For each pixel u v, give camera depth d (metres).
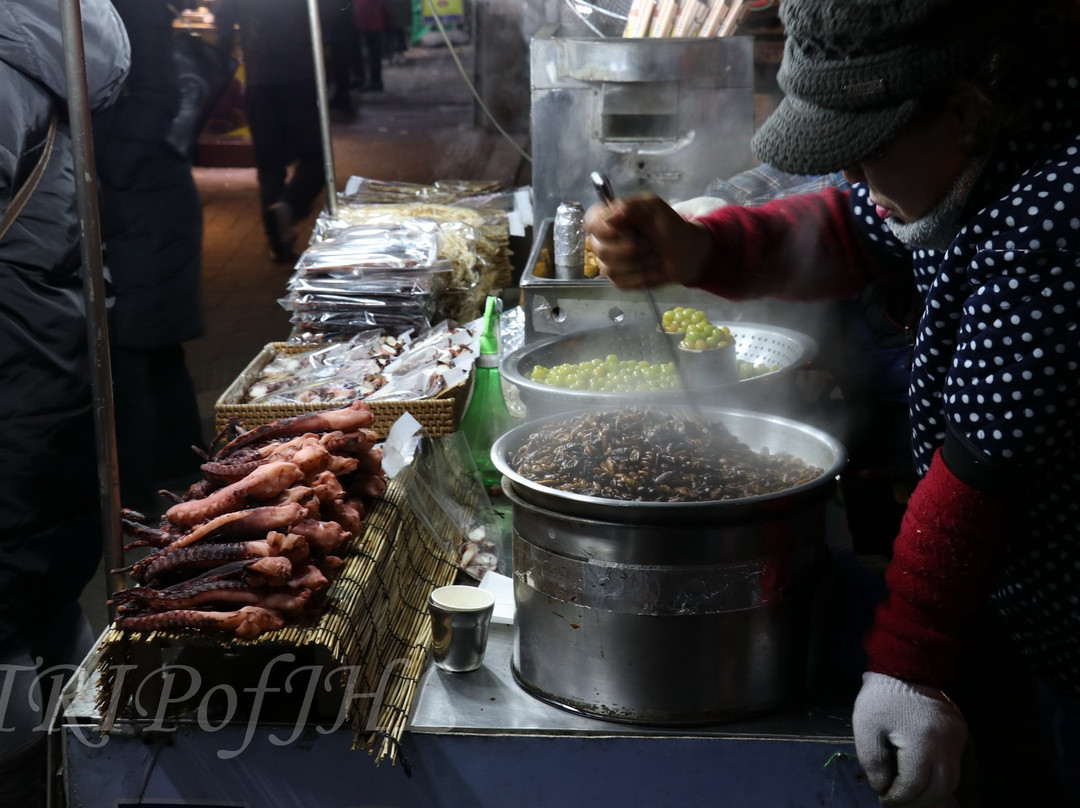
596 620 1.19
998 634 1.34
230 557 1.21
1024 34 0.89
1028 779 1.34
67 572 2.13
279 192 6.03
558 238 2.19
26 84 1.89
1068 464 1.03
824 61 0.94
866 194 1.33
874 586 1.36
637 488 1.21
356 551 1.36
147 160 3.08
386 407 1.82
